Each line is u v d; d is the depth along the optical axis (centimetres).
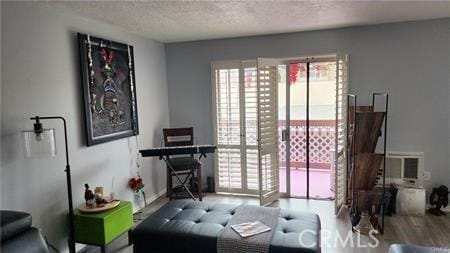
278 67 431
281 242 233
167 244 255
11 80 251
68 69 306
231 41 459
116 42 370
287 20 356
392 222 361
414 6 311
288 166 458
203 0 272
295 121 605
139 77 424
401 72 392
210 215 286
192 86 487
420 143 394
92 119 332
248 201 446
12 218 206
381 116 339
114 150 374
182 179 501
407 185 395
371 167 349
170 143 460
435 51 377
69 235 290
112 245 319
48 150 254
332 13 330
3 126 245
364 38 401
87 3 273
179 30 395
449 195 388
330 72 558
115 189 377
